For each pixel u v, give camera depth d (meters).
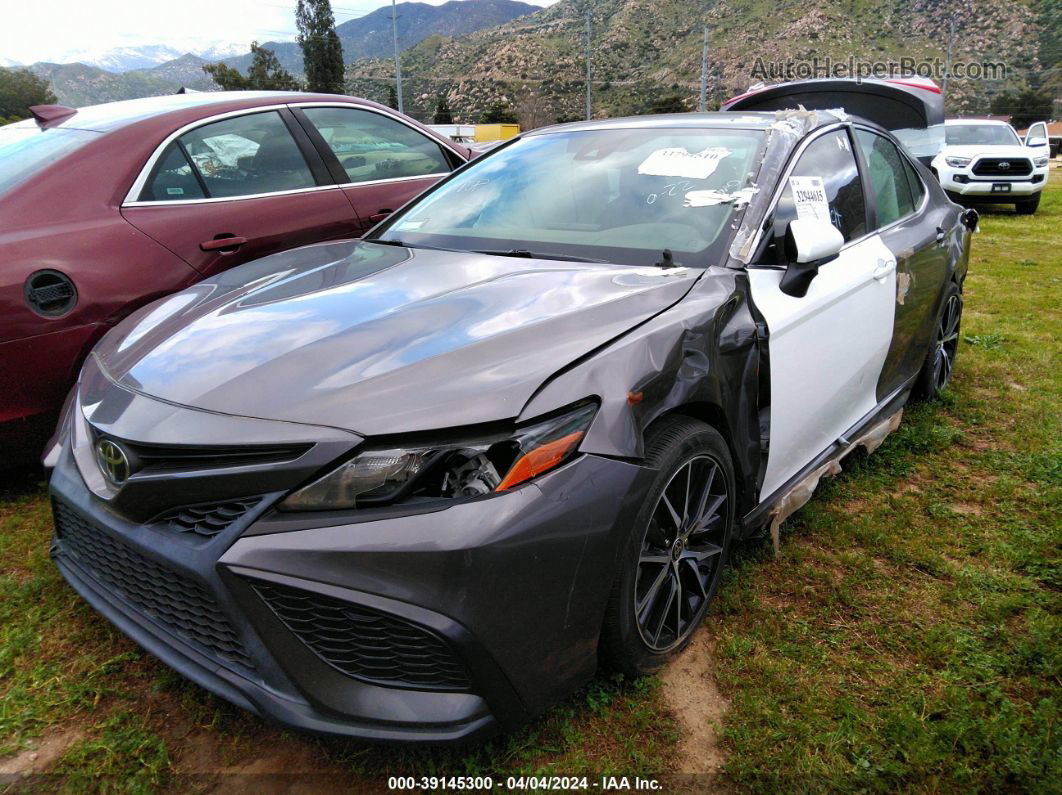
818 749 1.88
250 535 1.58
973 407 4.22
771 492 2.61
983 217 13.50
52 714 2.00
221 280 2.62
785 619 2.39
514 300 2.09
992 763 1.83
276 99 4.24
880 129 3.65
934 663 2.21
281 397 1.69
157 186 3.55
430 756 1.85
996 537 2.88
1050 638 2.27
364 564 1.53
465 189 3.15
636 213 2.63
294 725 1.60
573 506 1.67
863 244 3.08
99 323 3.14
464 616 1.54
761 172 2.62
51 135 3.74
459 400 1.65
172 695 2.07
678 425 2.00
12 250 2.98
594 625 1.78
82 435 1.98
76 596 2.49
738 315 2.24
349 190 4.32
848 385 2.98
